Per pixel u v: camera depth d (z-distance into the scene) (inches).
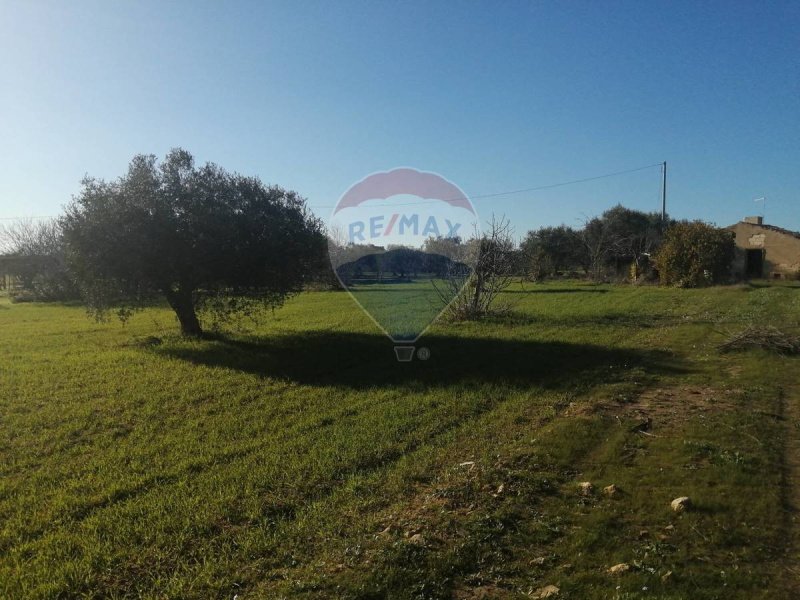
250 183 606.9
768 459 238.8
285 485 226.5
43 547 183.9
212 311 637.3
